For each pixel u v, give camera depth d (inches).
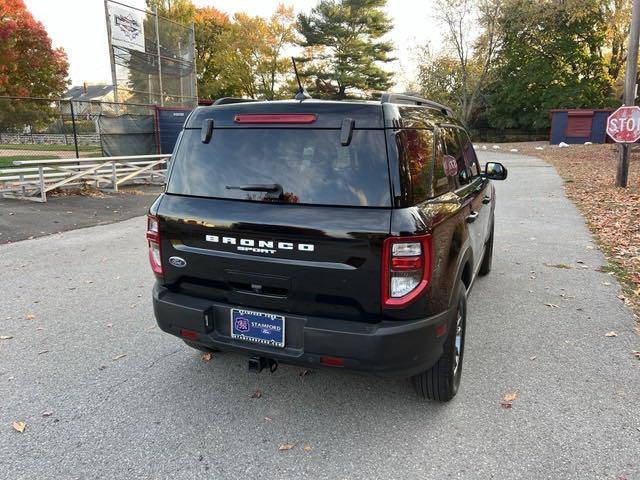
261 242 106.5
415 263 97.9
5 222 337.1
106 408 121.6
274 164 109.0
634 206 359.9
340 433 111.7
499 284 213.3
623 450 103.7
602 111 1037.2
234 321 113.4
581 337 160.1
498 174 186.7
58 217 361.4
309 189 104.9
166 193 122.5
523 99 1482.5
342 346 101.0
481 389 129.3
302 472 98.8
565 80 1429.6
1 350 152.9
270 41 1852.9
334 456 103.7
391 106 105.0
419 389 121.8
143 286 214.5
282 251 104.7
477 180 177.5
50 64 1517.0
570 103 1384.1
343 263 100.2
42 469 99.2
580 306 186.7
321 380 136.1
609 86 1406.3
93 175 479.2
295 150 107.7
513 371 138.5
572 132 1074.1
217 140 116.8
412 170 104.5
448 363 116.1
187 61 773.9
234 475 98.0
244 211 108.8
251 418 117.8
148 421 116.3
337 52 1726.1
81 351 152.9
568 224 328.8
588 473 97.0
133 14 637.9
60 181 441.1
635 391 127.2
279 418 117.8
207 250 113.7
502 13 1370.6
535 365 141.8
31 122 895.1
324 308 105.0
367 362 100.4
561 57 1423.5
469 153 174.9
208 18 1998.0
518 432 110.7
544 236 297.7
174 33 732.7
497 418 116.2
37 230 319.9
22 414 118.8
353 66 1700.3
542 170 629.9
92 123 992.2
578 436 108.8
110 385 132.7
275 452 105.2
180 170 121.4
